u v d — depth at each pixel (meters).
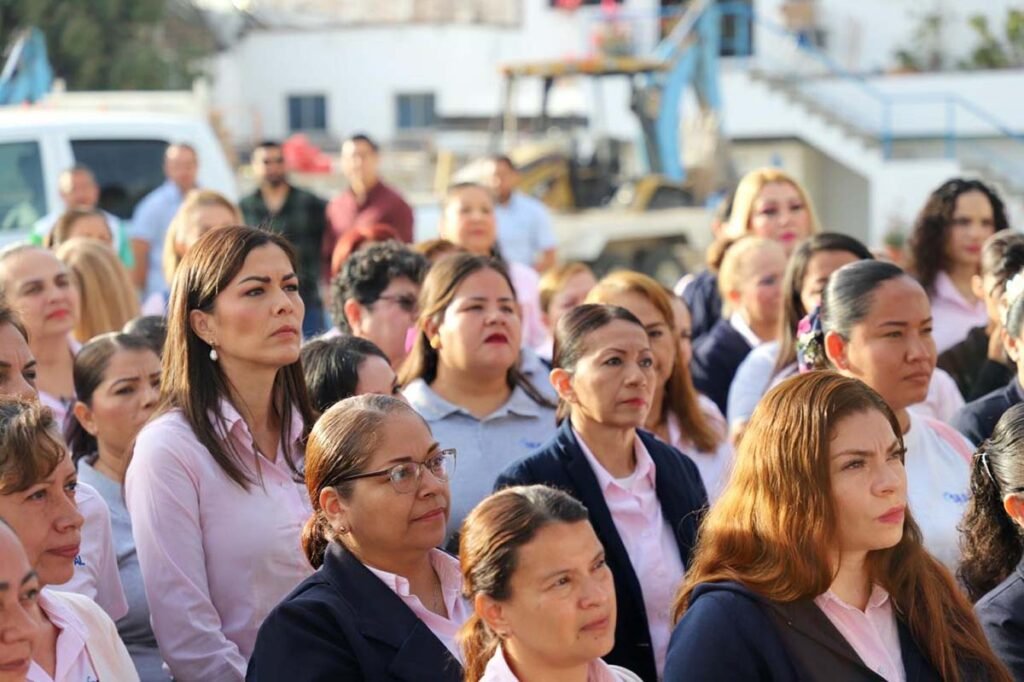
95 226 11.37
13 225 15.15
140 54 37.31
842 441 4.75
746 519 4.86
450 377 7.23
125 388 6.92
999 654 5.21
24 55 22.25
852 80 33.59
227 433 5.92
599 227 22.64
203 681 5.69
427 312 7.20
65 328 8.20
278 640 4.92
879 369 6.41
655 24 35.69
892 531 4.75
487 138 40.62
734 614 4.71
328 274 14.95
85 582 5.94
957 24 33.97
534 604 4.35
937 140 33.00
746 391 8.18
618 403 6.12
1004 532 5.62
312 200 14.99
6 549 4.16
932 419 6.91
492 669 4.48
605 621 4.38
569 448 6.23
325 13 48.03
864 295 6.47
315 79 46.16
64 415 7.91
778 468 4.79
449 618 5.20
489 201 11.39
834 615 4.81
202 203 10.83
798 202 10.68
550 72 27.48
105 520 6.14
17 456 4.77
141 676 6.38
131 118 15.91
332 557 5.10
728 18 35.56
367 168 14.79
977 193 9.55
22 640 4.16
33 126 15.46
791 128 33.53
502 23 45.31
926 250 9.62
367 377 6.53
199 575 5.79
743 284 9.25
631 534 6.13
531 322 11.45
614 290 7.41
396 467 5.01
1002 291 7.92
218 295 5.90
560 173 25.17
